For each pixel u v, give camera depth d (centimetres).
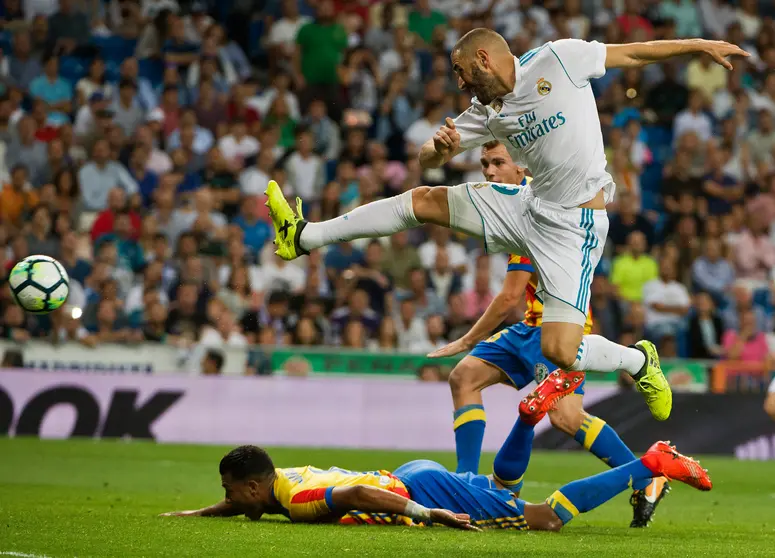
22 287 1880
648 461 1633
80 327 3672
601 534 1628
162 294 3809
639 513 1789
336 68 4769
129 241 3959
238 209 4316
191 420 3478
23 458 2850
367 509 1548
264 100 4800
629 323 3966
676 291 4138
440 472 1612
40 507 1803
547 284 1614
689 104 5006
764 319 4316
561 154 1575
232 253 3884
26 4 4809
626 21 5234
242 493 1597
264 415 3516
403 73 4788
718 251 4369
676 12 5409
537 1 5319
